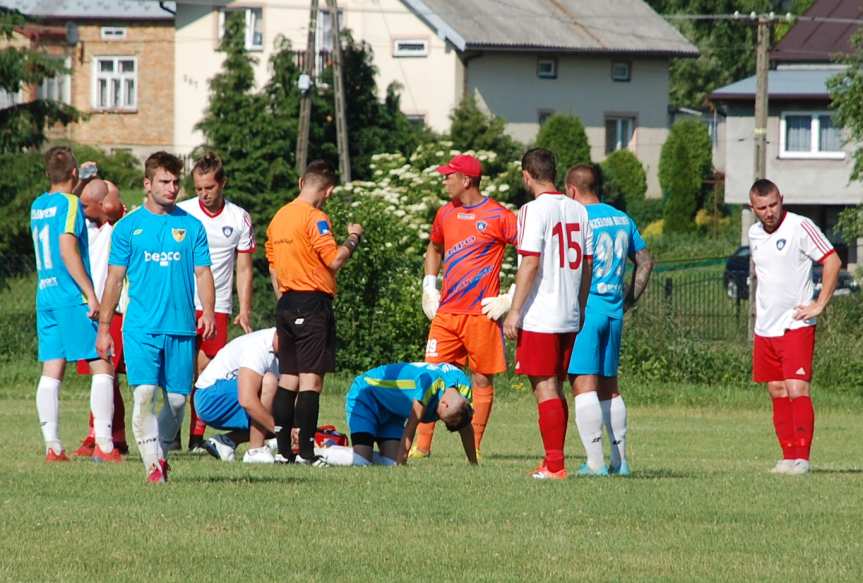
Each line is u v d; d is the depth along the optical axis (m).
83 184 47.84
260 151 148.38
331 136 167.38
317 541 28.02
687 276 152.38
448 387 44.53
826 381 92.44
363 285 89.06
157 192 34.66
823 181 199.00
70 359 42.62
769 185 43.72
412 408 44.44
